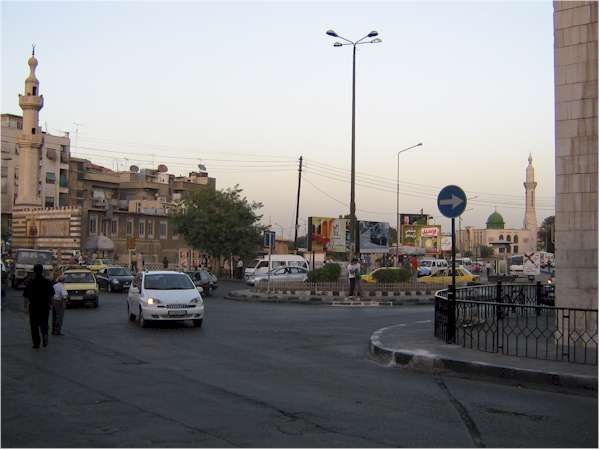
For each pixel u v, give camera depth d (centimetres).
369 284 3092
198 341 1462
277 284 3192
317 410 778
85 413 753
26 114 6662
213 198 5634
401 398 860
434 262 5919
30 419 722
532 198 12094
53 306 1555
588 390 916
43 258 3688
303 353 1290
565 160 1261
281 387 924
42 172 7419
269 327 1769
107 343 1415
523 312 1407
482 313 1264
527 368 993
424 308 2486
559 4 1274
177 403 809
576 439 666
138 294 1827
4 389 894
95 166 8844
